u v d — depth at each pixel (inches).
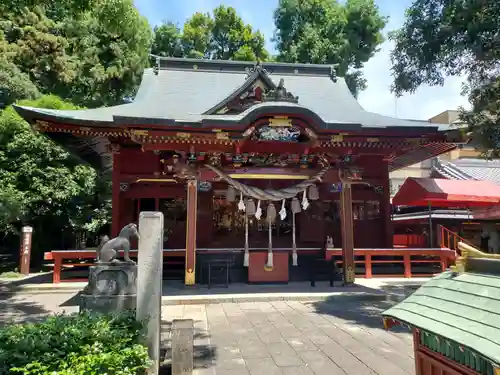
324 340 288.4
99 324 188.5
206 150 515.8
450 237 719.1
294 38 1455.5
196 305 420.8
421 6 426.0
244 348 269.6
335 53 1288.1
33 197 648.4
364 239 688.4
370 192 685.3
